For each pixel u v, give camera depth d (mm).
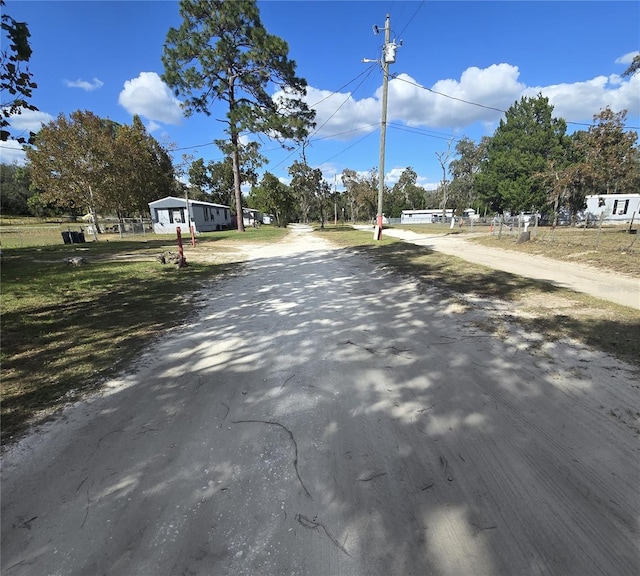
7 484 2045
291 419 2619
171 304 6082
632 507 1808
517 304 5504
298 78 23672
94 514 1832
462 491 1932
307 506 1855
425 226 38656
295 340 4234
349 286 7219
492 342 3992
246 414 2699
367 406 2771
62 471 2143
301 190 37406
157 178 35844
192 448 2324
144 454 2279
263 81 24156
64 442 2410
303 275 8672
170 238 24031
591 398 2791
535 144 31156
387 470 2094
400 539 1665
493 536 1671
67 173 26906
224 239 21578
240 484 2012
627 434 2355
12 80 3861
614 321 4504
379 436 2404
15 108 3939
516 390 2945
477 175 36688
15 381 3291
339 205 75812
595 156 19547
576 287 6539
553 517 1763
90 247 17281
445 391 2967
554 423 2492
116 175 29125
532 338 4066
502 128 35094
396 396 2912
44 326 4895
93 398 2984
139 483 2035
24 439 2447
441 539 1661
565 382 3045
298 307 5727
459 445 2297
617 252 10047
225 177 56125
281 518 1786
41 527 1765
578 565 1534
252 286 7484
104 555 1614
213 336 4449
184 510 1843
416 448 2277
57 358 3807
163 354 3895
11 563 1586
